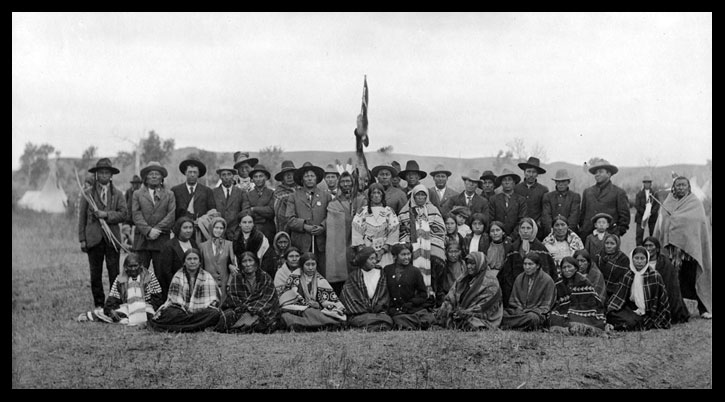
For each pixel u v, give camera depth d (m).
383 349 9.08
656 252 10.73
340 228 11.07
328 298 10.31
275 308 10.06
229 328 9.90
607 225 11.16
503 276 10.78
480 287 10.30
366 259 10.40
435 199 12.18
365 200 11.20
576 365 8.73
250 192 11.84
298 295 10.26
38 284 13.43
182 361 8.62
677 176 11.86
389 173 11.45
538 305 10.42
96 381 7.99
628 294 10.55
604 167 12.06
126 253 11.40
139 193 11.20
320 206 11.21
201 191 11.52
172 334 9.79
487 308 10.27
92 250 11.30
